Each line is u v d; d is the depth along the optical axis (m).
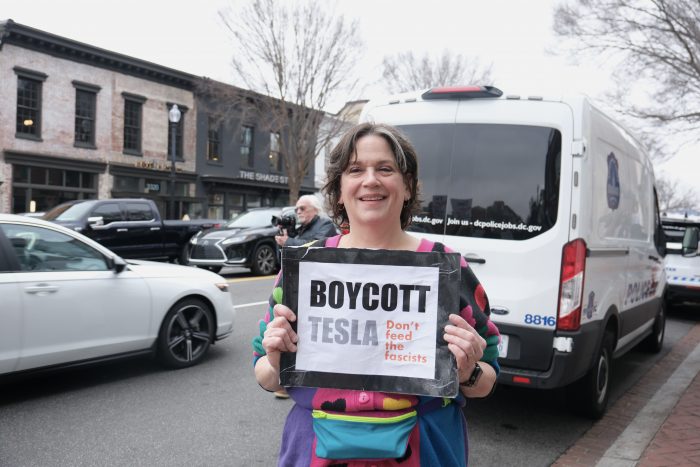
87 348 4.69
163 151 24.28
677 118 17.17
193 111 25.45
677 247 9.59
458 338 1.33
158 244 13.34
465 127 4.14
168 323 5.32
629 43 16.84
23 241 4.43
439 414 1.49
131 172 22.86
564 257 3.76
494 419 4.45
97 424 4.07
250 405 4.54
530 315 3.82
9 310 4.21
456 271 1.38
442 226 4.15
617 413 4.62
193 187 25.66
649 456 3.62
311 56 20.69
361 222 1.56
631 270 5.02
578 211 3.76
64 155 20.59
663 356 6.93
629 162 4.98
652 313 6.29
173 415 4.29
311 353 1.41
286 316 1.41
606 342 4.47
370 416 1.40
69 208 12.34
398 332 1.39
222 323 5.81
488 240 3.99
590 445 3.93
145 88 23.45
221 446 3.76
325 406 1.43
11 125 19.05
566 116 3.86
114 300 4.87
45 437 3.83
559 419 4.46
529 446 3.91
